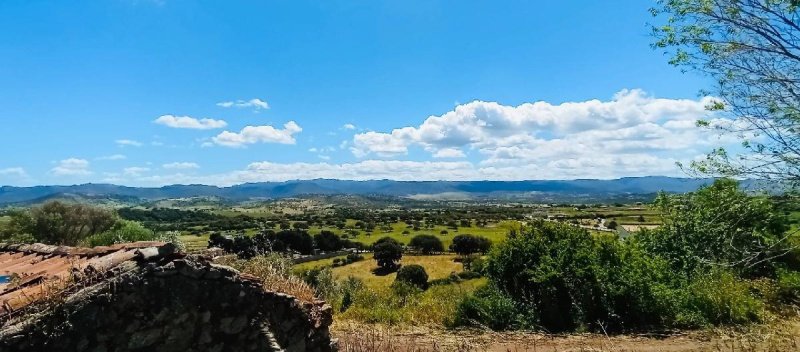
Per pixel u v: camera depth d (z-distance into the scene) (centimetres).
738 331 1135
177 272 571
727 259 1273
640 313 1226
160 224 9062
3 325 476
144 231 2475
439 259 6888
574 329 1216
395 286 1830
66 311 501
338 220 13400
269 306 642
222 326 597
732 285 1319
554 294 1269
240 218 12475
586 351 1024
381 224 12225
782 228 1355
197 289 583
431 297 1505
